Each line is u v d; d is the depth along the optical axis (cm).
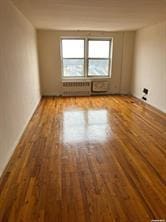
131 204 196
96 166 262
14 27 330
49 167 260
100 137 355
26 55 432
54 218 178
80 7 354
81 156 288
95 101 631
